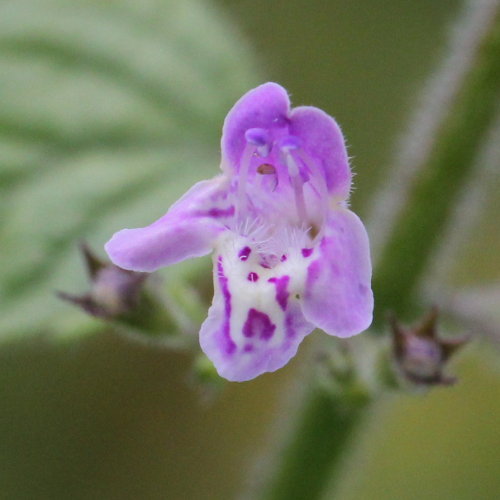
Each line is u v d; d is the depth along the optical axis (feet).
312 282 0.36
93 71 0.42
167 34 0.42
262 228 0.36
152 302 0.38
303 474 0.40
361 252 0.36
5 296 0.40
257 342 0.36
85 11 0.42
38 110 0.42
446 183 0.39
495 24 0.39
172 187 0.41
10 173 0.41
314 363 0.39
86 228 0.41
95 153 0.42
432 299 0.39
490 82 0.39
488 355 0.40
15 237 0.40
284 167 0.36
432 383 0.37
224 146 0.36
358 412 0.40
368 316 0.35
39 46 0.42
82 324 0.39
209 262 0.39
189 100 0.42
